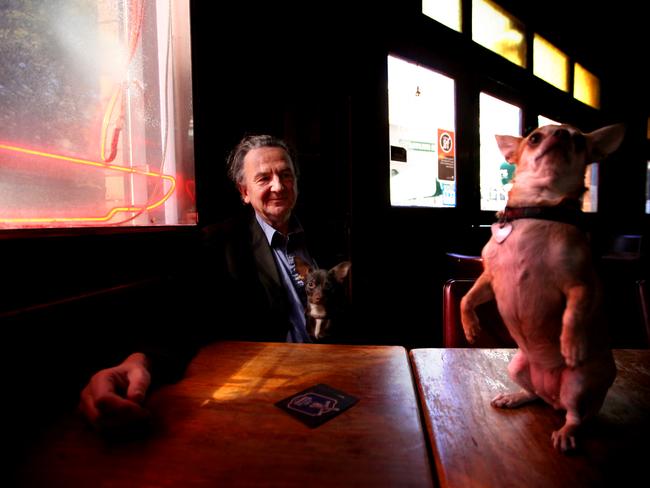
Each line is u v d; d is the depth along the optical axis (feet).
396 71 10.60
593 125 20.63
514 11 14.46
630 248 16.90
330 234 9.14
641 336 4.89
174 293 4.49
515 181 2.43
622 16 18.78
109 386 2.57
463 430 2.40
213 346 4.04
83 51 3.88
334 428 2.42
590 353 2.14
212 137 6.60
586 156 2.32
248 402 2.77
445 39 11.75
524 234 2.17
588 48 19.62
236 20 7.13
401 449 2.19
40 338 2.73
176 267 4.68
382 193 10.06
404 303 10.85
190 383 3.11
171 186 5.27
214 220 6.69
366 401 2.78
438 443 2.25
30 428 2.44
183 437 2.32
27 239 2.72
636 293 4.69
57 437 2.34
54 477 1.95
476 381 3.16
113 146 4.07
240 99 7.29
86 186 3.97
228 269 5.15
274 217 5.45
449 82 12.11
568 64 18.26
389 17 10.12
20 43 3.30
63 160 3.55
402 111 10.84
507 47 14.67
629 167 22.11
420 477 1.93
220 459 2.10
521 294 2.16
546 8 16.10
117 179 4.53
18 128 3.31
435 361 3.61
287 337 5.24
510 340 4.56
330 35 9.00
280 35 8.07
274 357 3.70
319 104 8.85
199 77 6.25
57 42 3.61
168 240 4.53
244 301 5.10
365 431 2.38
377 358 3.66
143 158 4.96
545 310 2.13
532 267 2.11
